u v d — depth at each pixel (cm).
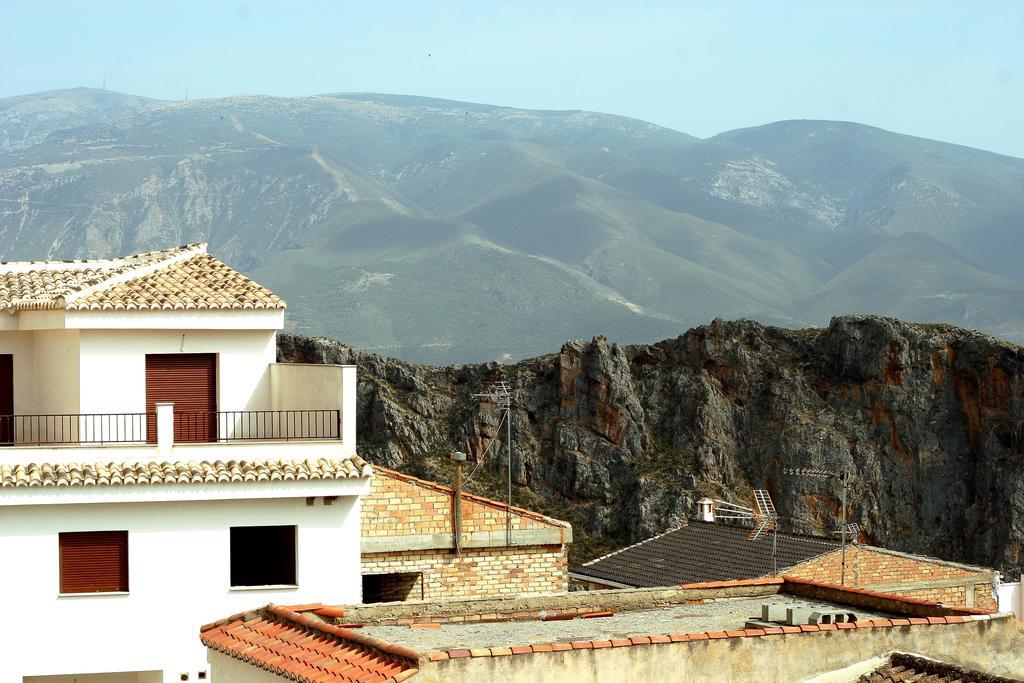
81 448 3856
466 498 4491
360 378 11606
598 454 11119
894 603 2634
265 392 4262
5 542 3756
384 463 11025
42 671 3772
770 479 11175
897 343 11575
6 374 4200
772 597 2841
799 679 2222
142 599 3844
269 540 4012
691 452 11169
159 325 4097
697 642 2175
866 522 11019
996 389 11331
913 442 11325
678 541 5991
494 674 2052
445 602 2647
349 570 4012
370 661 2125
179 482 3831
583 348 11556
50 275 4494
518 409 11350
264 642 2405
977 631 2331
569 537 4531
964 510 11212
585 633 2423
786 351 12044
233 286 4281
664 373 11869
